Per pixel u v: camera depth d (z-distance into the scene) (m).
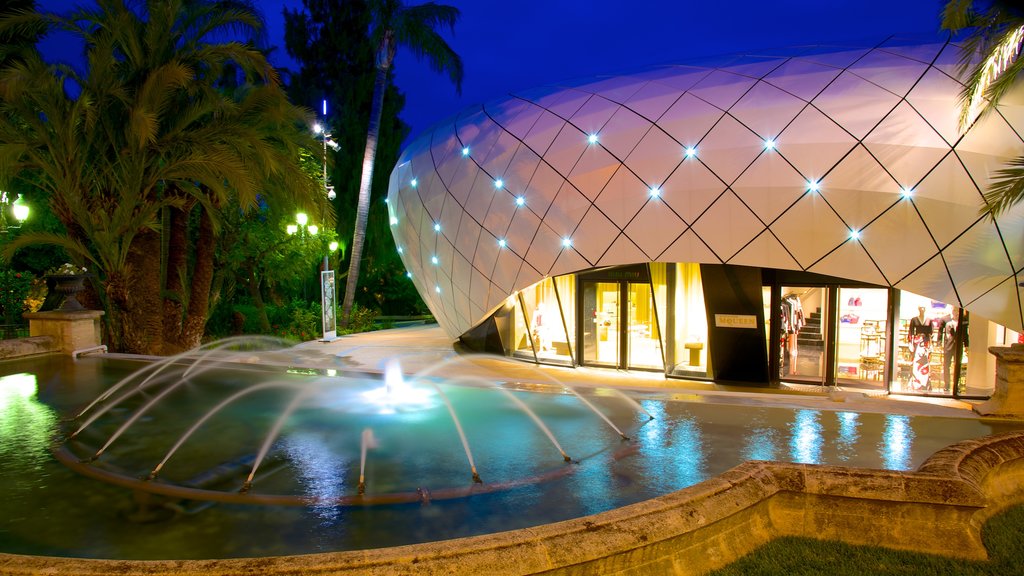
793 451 7.85
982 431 8.90
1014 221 14.11
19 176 17.11
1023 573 4.38
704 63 19.33
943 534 4.77
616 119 18.12
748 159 16.17
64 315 14.80
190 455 7.60
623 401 10.52
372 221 37.81
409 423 9.13
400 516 5.80
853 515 4.93
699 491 4.67
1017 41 11.41
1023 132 14.07
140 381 12.13
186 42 17.38
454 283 22.33
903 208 14.98
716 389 17.22
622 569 4.01
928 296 15.27
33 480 6.72
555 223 18.61
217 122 17.00
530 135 19.42
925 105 15.04
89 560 3.76
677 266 19.06
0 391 11.13
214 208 18.61
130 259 17.38
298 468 7.14
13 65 15.39
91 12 15.97
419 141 25.33
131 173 16.08
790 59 17.75
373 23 31.72
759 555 4.60
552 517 5.79
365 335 29.83
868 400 13.99
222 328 26.86
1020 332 14.88
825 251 15.81
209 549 5.09
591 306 20.88
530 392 11.17
